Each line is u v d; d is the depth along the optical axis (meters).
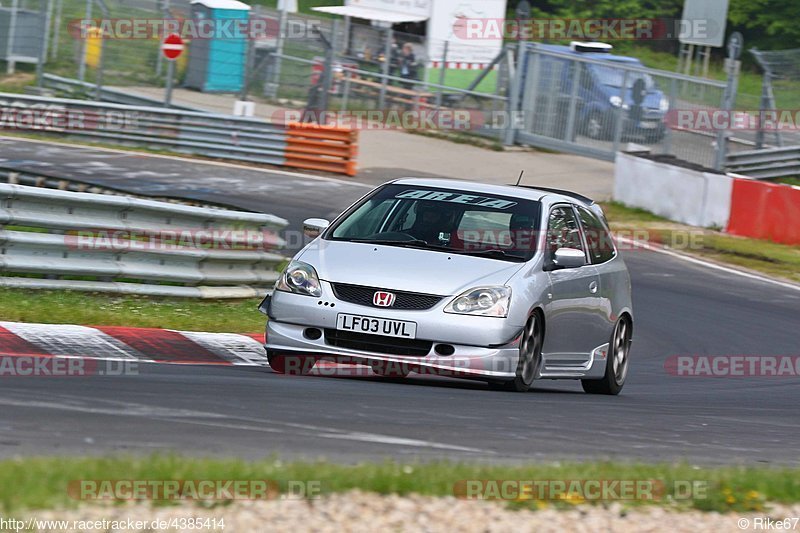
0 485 15.10
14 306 34.59
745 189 76.50
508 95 101.38
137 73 105.19
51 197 36.91
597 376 34.53
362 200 33.03
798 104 96.50
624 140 94.75
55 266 37.34
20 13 111.75
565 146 97.94
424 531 15.28
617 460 21.52
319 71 100.75
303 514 15.45
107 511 14.85
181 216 41.16
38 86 105.12
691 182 78.44
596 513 16.91
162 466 16.64
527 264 30.70
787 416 33.41
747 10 175.75
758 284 63.44
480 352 28.70
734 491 18.64
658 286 60.16
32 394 23.27
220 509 15.38
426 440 22.05
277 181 79.62
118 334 34.16
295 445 20.39
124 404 22.98
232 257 43.12
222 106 103.88
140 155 84.00
